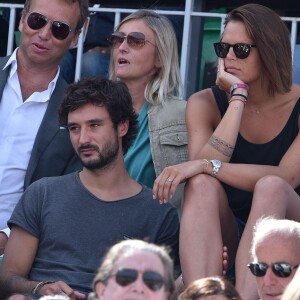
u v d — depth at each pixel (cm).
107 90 2372
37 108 2680
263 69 2486
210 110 2555
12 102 2692
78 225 2331
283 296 1728
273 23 2480
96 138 2350
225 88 2492
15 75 2703
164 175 2336
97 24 3195
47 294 2220
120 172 2373
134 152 2625
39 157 2614
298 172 2419
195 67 3200
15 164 2641
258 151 2503
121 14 3250
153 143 2619
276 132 2508
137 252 1722
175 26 3241
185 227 2266
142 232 2338
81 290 2283
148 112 2662
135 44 2716
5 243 2498
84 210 2342
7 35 3331
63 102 2384
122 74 2719
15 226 2370
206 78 3228
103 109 2356
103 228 2328
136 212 2348
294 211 2291
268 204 2238
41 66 2688
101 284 1722
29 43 2667
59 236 2330
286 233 2019
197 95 2581
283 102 2514
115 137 2367
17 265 2348
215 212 2288
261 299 2019
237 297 1845
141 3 3356
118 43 2748
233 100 2459
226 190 2455
